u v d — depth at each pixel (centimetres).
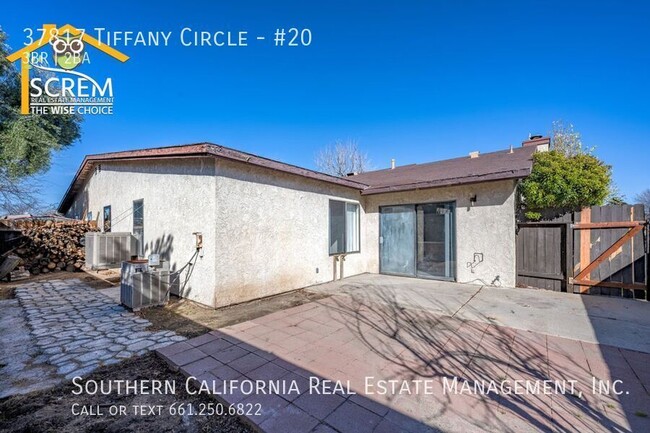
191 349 337
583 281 600
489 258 687
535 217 686
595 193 645
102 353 330
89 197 1152
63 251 912
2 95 1145
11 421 218
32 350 337
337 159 2466
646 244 551
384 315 469
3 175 1108
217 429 213
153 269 523
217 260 498
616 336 372
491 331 396
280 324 426
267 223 589
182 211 574
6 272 746
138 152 618
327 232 750
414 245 812
